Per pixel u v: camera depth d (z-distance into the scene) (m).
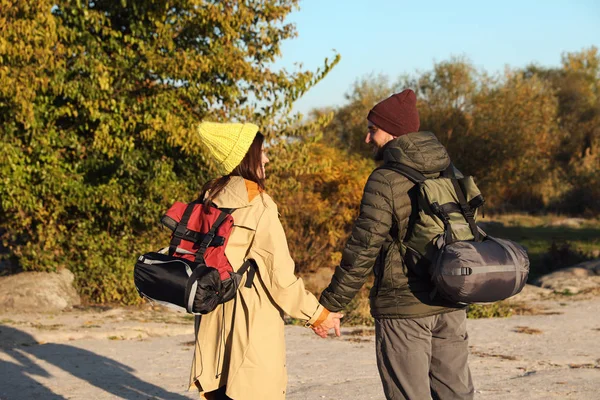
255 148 3.63
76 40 11.87
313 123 13.46
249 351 3.45
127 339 9.25
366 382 6.60
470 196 3.69
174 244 3.56
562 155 51.47
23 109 10.77
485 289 3.47
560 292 14.55
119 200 12.20
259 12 12.82
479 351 8.46
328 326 3.61
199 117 12.99
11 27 10.27
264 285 3.51
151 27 12.38
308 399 5.90
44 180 11.64
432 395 3.89
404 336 3.68
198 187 13.12
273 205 3.55
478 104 38.00
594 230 31.14
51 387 6.31
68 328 9.70
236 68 12.29
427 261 3.61
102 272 12.41
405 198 3.63
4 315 10.95
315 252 16.52
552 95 46.44
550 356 8.12
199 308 3.30
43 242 12.36
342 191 16.94
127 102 12.01
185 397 6.04
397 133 3.83
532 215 40.72
